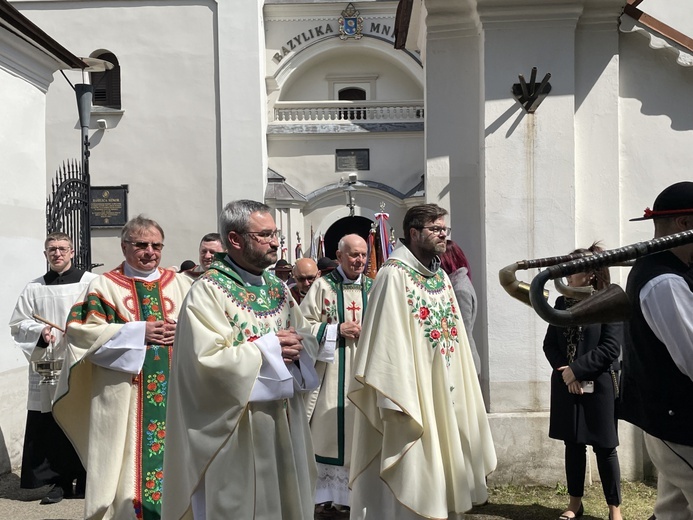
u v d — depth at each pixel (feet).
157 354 16.97
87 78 68.33
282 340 12.57
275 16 84.69
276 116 82.38
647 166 21.63
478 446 15.76
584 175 21.36
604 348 17.07
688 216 10.96
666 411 10.87
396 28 33.30
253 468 12.23
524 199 21.12
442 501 14.87
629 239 21.61
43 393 21.91
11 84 27.55
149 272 18.03
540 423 20.68
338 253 21.40
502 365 21.02
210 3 68.64
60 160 67.92
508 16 20.98
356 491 15.92
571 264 9.10
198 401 12.21
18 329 22.13
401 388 14.76
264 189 73.20
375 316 15.39
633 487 20.49
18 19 25.73
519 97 21.03
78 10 68.28
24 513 20.95
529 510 18.99
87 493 16.38
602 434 17.42
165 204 68.18
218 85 68.49
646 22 21.26
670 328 10.41
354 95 90.58
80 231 32.83
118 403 16.66
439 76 22.27
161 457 16.76
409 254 15.93
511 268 10.37
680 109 21.57
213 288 12.70
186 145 68.33
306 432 13.35
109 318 17.28
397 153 81.20
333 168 81.10
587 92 21.36
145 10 68.54
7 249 26.71
